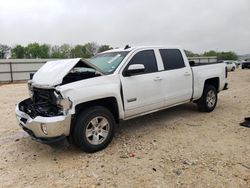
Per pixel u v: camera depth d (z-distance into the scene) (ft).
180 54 19.15
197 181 10.37
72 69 14.11
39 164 12.55
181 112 21.98
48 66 15.03
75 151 14.03
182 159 12.48
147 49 16.96
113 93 14.16
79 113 13.23
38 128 12.38
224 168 11.38
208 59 113.29
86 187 10.26
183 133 16.40
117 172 11.43
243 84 44.52
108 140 14.23
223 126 17.67
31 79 15.44
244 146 13.87
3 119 21.48
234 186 9.91
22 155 13.70
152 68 16.87
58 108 12.73
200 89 20.39
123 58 15.64
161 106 17.43
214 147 13.87
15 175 11.47
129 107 15.24
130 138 15.79
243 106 24.06
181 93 18.71
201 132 16.49
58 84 12.82
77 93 12.63
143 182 10.47
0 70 71.87
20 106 15.07
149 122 19.16
